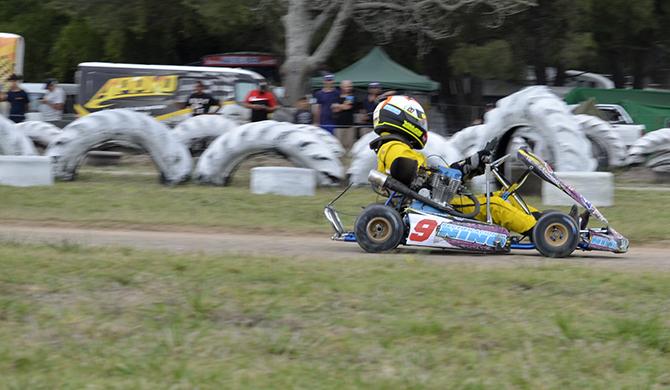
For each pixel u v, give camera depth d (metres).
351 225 22.06
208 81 42.56
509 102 30.05
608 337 11.46
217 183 29.45
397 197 17.52
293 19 48.56
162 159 29.38
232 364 10.51
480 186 25.44
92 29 63.47
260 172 27.14
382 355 10.81
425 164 17.39
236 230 21.53
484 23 53.31
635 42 66.44
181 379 10.00
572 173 25.59
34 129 37.38
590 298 13.04
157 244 18.61
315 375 10.18
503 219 17.12
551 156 30.22
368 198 26.06
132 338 11.30
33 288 13.06
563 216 16.81
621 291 13.34
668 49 69.00
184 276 13.77
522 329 11.65
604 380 10.22
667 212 24.30
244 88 42.66
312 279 13.68
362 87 51.97
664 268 15.90
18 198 24.81
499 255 17.17
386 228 17.12
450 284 13.49
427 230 16.95
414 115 17.42
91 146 29.83
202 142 36.34
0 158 27.84
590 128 37.69
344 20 48.66
